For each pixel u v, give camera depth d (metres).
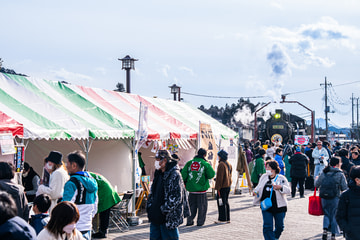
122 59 19.78
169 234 6.43
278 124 35.97
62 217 4.18
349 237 5.89
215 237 9.47
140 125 11.45
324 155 17.77
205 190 10.91
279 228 8.16
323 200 9.02
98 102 12.72
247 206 14.17
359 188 5.88
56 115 9.89
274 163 8.07
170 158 6.45
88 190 5.96
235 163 18.08
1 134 7.29
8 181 5.39
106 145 12.09
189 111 18.48
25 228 3.40
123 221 10.78
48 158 6.66
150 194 6.56
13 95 9.84
